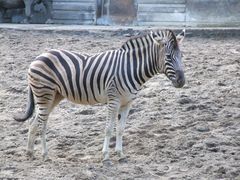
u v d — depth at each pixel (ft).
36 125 35.73
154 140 40.22
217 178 32.76
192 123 44.32
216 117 45.83
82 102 35.04
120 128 35.42
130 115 46.65
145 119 45.21
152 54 33.81
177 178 32.63
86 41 81.30
